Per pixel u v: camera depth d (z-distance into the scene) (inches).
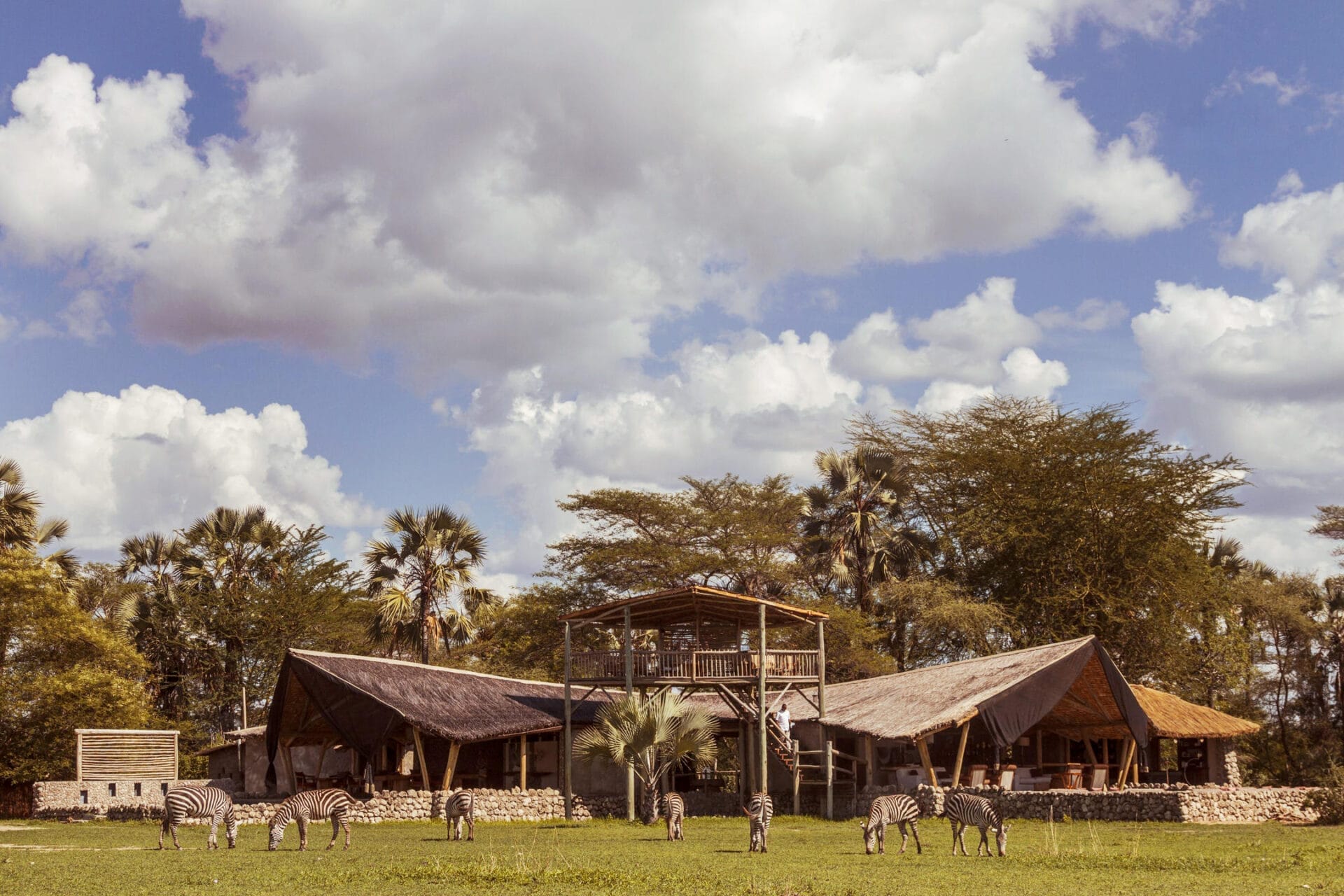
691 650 1476.4
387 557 2290.8
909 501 2650.1
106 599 2474.2
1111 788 1408.7
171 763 1605.6
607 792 1624.0
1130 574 2256.4
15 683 1722.4
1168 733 1594.5
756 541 2529.5
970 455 2448.3
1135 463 2300.7
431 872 719.7
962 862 792.3
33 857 861.2
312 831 1192.2
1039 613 2292.1
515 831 1204.5
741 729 1667.1
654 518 2625.5
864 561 2556.6
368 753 1413.6
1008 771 1376.7
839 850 904.9
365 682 1459.2
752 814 900.6
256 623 2294.5
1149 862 760.3
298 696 1512.1
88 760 1528.1
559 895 622.8
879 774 1593.3
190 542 2367.1
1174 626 2212.1
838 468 2600.9
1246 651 2319.1
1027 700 1344.7
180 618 2261.3
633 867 765.9
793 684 1544.0
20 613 1782.7
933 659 2447.1
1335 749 2374.5
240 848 953.5
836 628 2378.2
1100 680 1466.5
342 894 623.5
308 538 2417.6
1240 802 1200.8
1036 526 2325.3
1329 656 2495.1
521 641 2618.1
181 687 2295.8
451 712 1477.6
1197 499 2241.6
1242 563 2989.7
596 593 2568.9
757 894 615.2
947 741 1619.1
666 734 1327.5
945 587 2338.8
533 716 1542.8
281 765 1683.1
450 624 2297.0
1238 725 1665.8
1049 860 790.5
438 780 1593.3
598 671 1477.6
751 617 1566.2
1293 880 663.8
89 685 1729.8
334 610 2358.5
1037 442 2432.3
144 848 948.0
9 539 2057.1
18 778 1690.5
